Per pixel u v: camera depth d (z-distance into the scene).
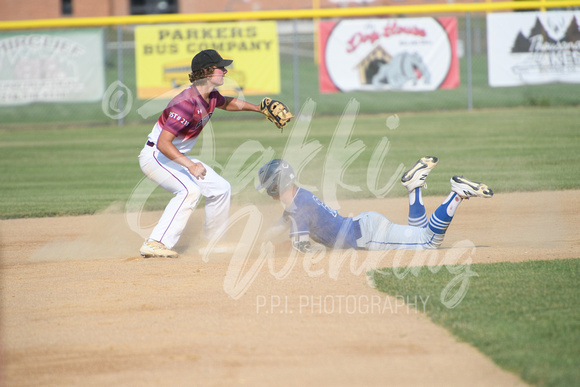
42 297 14.45
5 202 27.81
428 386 9.64
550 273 14.90
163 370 10.45
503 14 51.91
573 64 52.41
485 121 48.53
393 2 90.69
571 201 24.75
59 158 40.03
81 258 18.52
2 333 12.21
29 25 50.75
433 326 11.95
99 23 51.53
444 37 52.53
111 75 65.44
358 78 52.69
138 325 12.48
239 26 51.91
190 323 12.52
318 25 52.03
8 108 64.81
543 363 10.01
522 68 52.47
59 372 10.50
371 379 9.93
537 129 43.72
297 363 10.58
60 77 51.59
